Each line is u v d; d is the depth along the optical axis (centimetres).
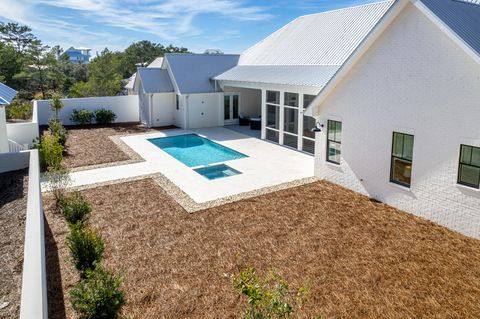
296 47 2725
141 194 1534
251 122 2977
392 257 1012
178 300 840
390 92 1302
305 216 1291
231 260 1012
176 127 3138
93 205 1413
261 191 1548
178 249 1076
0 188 1312
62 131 2478
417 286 879
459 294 845
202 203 1425
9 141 2067
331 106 1570
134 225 1238
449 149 1138
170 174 1820
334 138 1603
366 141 1430
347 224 1222
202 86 3019
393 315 779
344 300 831
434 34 1131
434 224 1207
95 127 3169
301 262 998
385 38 1287
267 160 2058
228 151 2364
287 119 2412
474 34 1120
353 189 1528
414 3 1145
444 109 1135
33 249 664
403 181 1326
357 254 1032
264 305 633
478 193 1077
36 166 1281
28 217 808
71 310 789
